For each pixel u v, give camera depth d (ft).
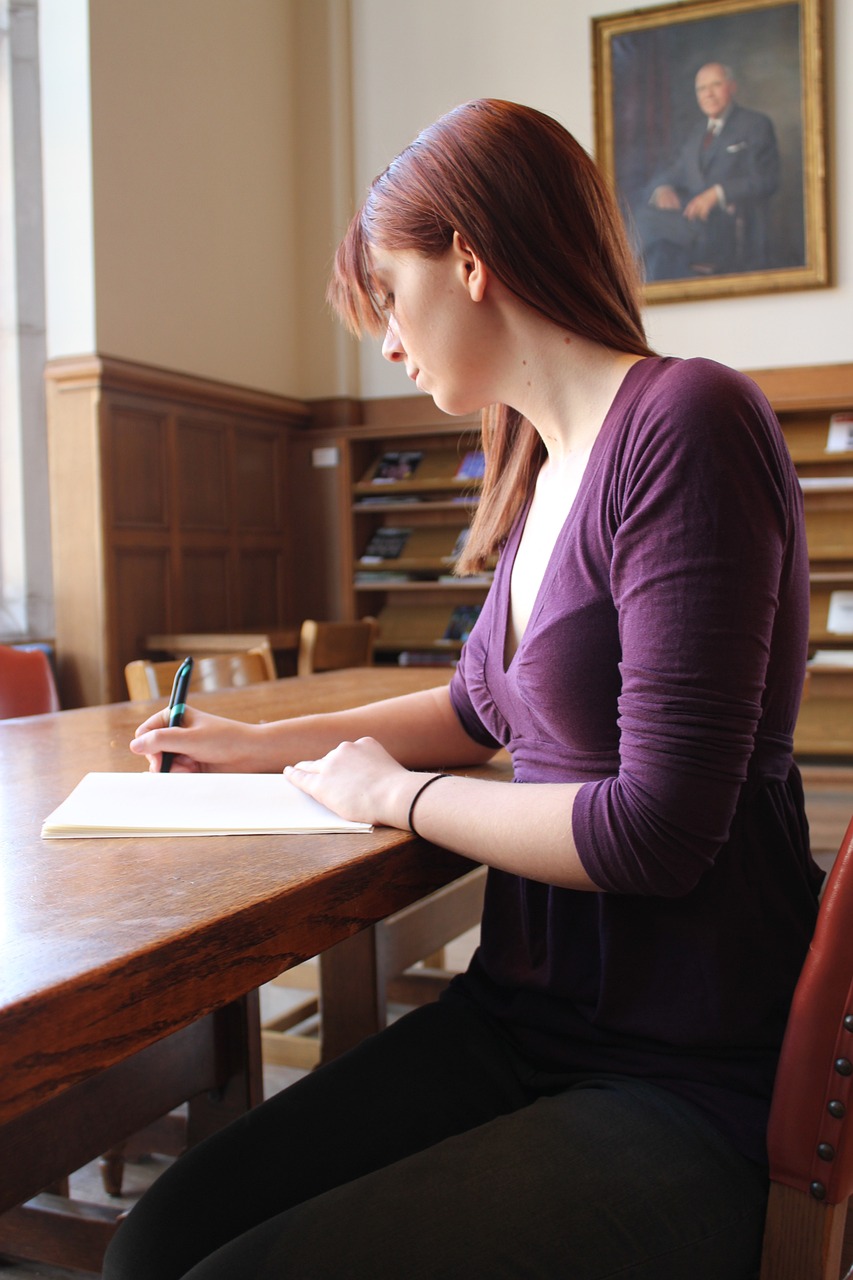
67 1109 4.17
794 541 3.19
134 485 17.66
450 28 21.59
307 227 22.56
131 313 17.69
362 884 3.00
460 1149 2.88
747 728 2.95
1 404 17.08
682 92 20.03
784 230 19.62
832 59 19.38
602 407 3.48
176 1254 3.08
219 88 19.94
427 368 3.66
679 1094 3.04
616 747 3.33
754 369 20.04
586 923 3.34
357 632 14.39
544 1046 3.42
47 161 17.07
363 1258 2.56
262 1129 3.35
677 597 2.93
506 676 3.70
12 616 17.16
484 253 3.38
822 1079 2.76
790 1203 2.82
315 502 22.18
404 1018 3.80
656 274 20.38
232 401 19.99
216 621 19.93
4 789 4.05
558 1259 2.61
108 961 2.16
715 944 3.12
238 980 2.51
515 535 3.98
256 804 3.58
